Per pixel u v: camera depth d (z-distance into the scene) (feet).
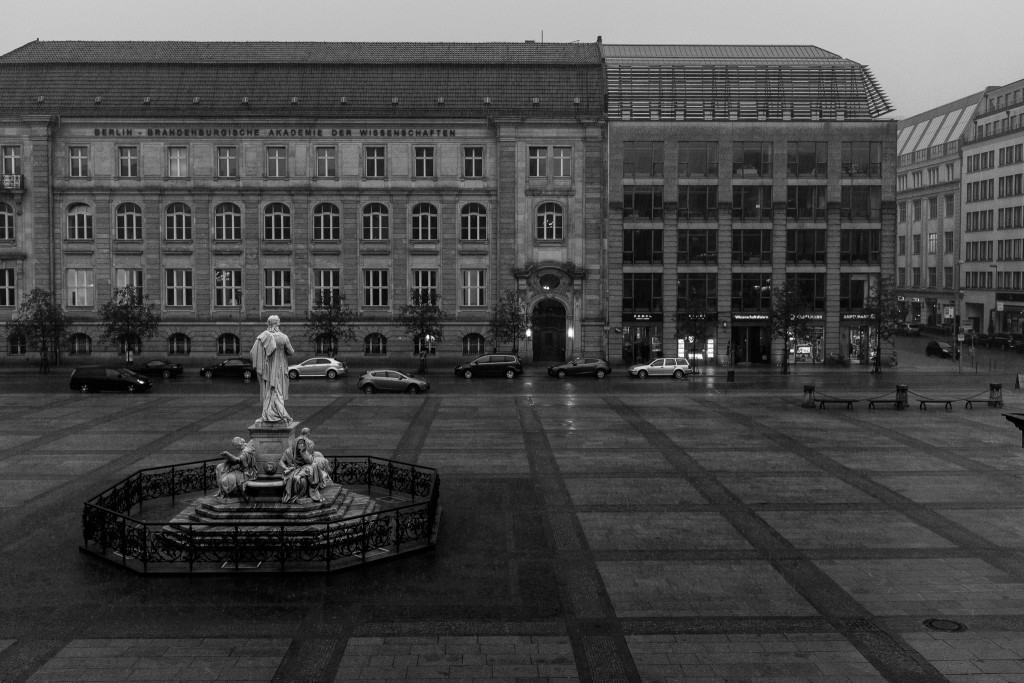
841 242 228.22
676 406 144.97
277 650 50.14
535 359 225.97
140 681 46.47
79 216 220.64
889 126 226.58
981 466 97.25
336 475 87.92
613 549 68.03
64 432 117.08
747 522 75.31
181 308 221.87
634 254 225.35
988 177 322.34
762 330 230.27
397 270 222.69
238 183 220.23
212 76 224.33
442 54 240.73
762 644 51.06
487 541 69.97
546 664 48.47
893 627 53.47
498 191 221.05
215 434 115.24
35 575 61.87
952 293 344.28
